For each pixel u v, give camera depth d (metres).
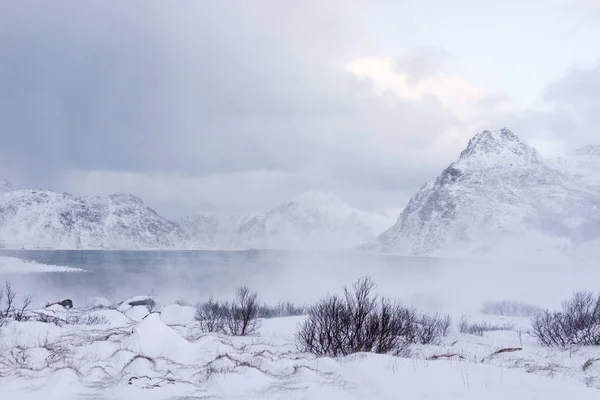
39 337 15.02
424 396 8.34
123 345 13.03
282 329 22.22
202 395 9.06
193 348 13.66
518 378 9.38
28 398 8.59
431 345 17.33
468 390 8.61
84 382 9.89
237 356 12.09
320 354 13.86
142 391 9.16
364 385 9.27
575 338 17.34
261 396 8.89
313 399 8.60
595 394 8.30
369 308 15.13
